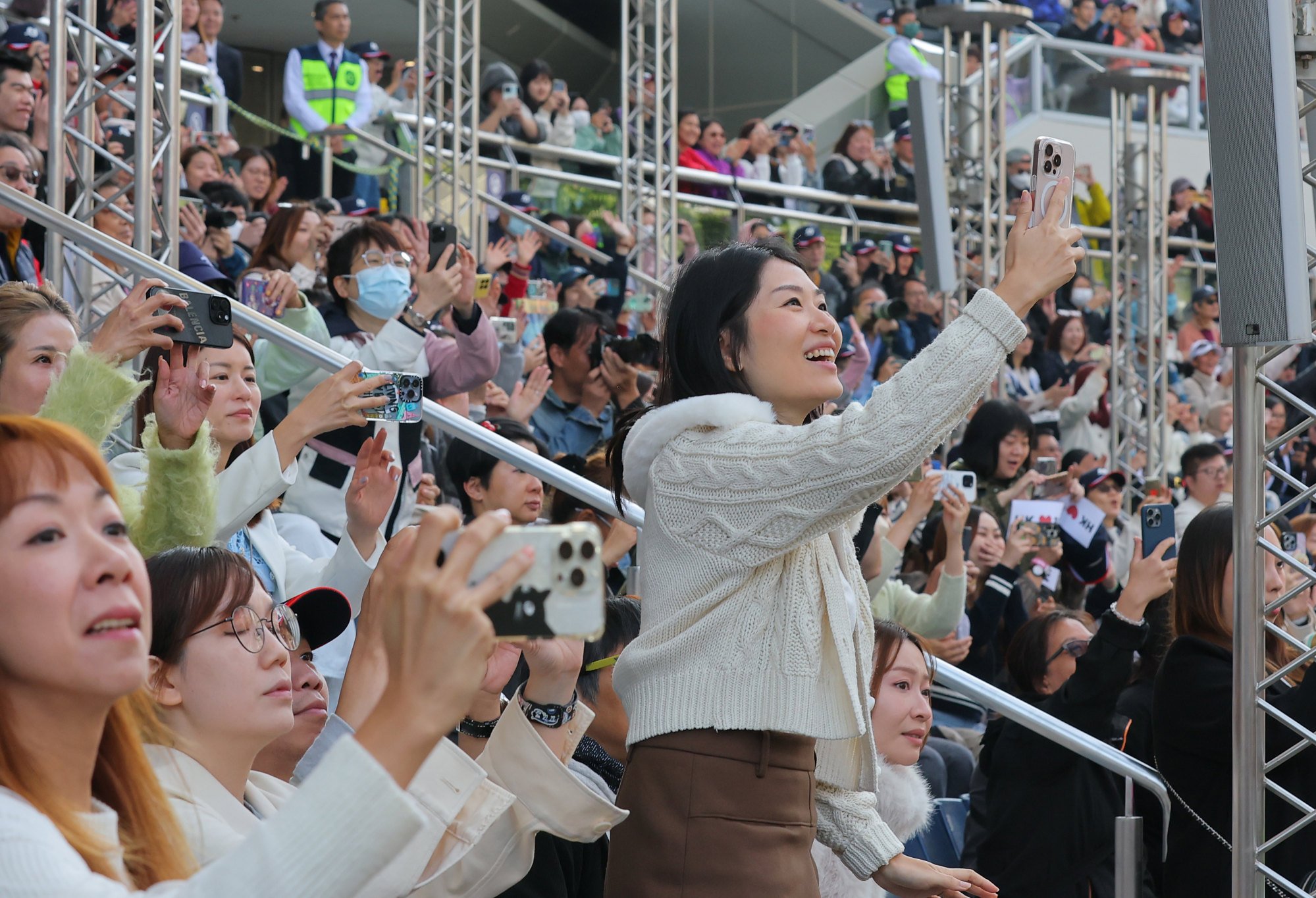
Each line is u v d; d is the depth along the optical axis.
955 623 6.06
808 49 16.44
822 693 2.70
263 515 4.03
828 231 14.15
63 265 6.65
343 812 1.40
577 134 12.94
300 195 11.23
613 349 7.66
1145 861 4.75
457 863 2.70
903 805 4.14
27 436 1.58
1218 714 4.32
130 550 1.61
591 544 1.53
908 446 2.53
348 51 11.44
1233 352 4.10
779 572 2.72
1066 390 12.00
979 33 12.35
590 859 3.81
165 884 1.54
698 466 2.71
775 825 2.66
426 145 11.63
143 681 1.59
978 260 13.10
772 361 2.86
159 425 3.44
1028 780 4.77
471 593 1.45
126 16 8.91
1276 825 4.40
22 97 7.45
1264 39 3.87
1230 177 3.93
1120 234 15.20
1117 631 4.63
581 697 3.96
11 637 1.54
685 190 13.33
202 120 10.60
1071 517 7.95
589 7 17.45
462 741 3.46
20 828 1.48
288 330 4.59
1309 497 4.03
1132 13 17.42
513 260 9.70
